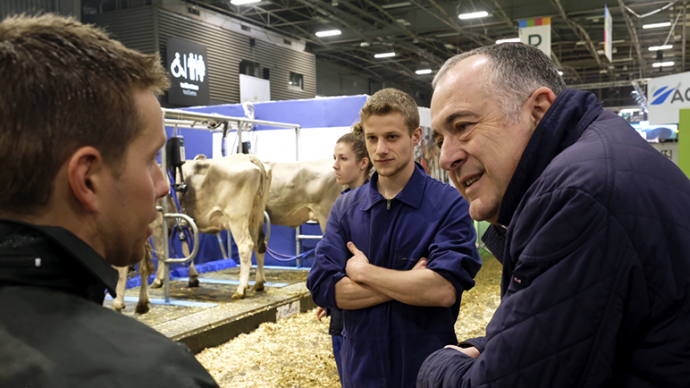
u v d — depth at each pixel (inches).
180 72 432.5
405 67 888.3
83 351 15.8
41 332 16.1
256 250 196.2
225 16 505.4
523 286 29.7
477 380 30.0
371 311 55.2
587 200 26.5
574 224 26.7
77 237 18.3
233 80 509.0
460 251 54.5
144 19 425.4
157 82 21.2
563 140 31.9
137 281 216.8
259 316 166.6
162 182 23.3
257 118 268.5
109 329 16.9
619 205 26.3
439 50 775.1
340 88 861.2
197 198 191.2
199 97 453.7
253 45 539.2
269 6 558.6
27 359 15.4
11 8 343.0
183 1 457.7
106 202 19.5
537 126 31.9
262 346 148.2
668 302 25.9
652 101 424.8
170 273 232.7
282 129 264.1
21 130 17.2
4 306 16.4
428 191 58.7
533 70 33.8
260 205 194.2
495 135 33.4
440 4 576.4
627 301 26.4
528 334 27.5
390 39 695.7
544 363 27.0
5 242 17.0
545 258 27.5
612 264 26.0
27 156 17.3
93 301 20.0
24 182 17.6
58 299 17.4
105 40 19.8
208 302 178.2
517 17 586.9
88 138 18.2
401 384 53.5
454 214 56.4
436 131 36.6
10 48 17.5
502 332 28.9
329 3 536.7
